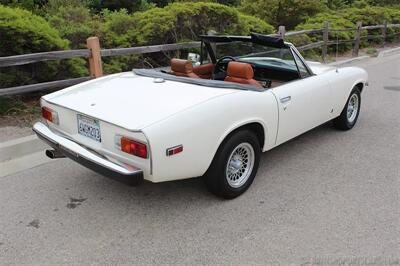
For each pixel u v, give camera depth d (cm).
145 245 300
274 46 425
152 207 354
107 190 383
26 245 299
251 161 377
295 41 1120
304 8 1520
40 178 406
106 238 308
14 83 595
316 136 535
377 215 340
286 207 354
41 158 453
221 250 294
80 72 641
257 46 438
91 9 1220
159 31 774
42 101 377
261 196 373
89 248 296
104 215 340
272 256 287
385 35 1652
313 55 1219
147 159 290
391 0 2302
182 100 328
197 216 339
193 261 282
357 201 364
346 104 527
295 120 420
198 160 319
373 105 697
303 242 303
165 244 301
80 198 368
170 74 413
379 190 386
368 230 318
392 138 530
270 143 394
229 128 335
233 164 361
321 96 457
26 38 576
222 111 328
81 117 332
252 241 304
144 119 299
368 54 1405
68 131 353
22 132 502
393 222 330
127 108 321
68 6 960
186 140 305
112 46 760
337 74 495
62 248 296
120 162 306
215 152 330
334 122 551
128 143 295
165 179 305
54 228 321
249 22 1015
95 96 356
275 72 455
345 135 540
